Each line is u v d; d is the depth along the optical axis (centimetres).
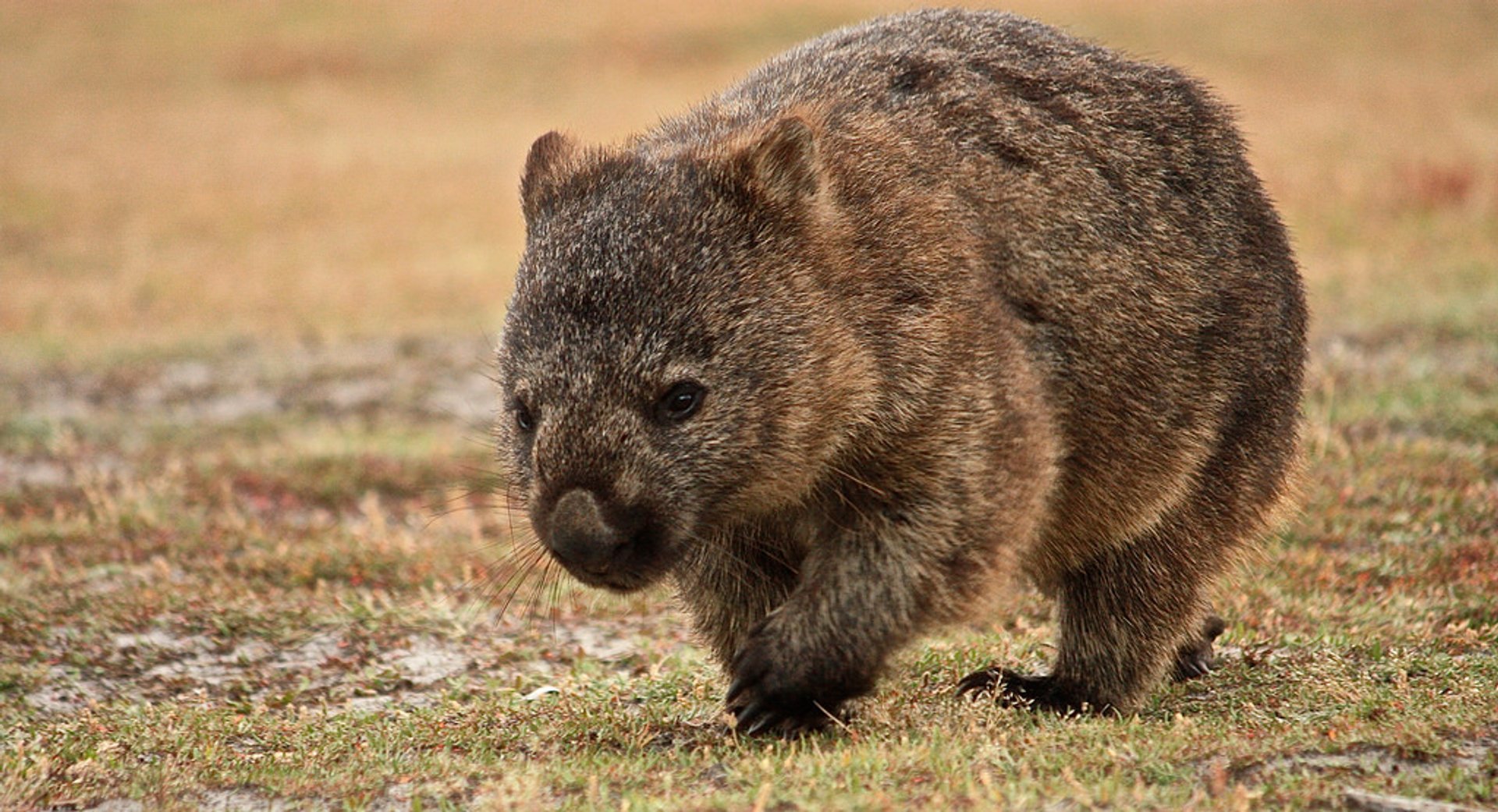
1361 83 4934
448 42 6022
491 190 4294
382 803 909
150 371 2778
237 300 3322
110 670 1345
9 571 1598
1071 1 6094
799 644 961
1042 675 1188
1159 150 1123
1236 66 5181
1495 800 803
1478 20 5662
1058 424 1048
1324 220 3409
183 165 4619
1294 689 1108
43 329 3100
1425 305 2586
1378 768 855
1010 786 817
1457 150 4000
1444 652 1192
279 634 1409
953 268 976
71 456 2194
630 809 819
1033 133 1072
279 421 2422
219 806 926
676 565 975
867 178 996
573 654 1359
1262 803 797
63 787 952
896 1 6212
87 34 6319
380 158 4662
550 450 925
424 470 2034
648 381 925
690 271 940
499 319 3119
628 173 996
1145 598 1135
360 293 3356
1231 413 1132
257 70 5791
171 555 1655
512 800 851
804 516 1011
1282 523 1266
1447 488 1620
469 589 1533
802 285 952
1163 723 1025
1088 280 1056
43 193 4300
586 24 6147
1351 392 2086
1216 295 1115
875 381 955
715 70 5553
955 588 962
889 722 1023
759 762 898
